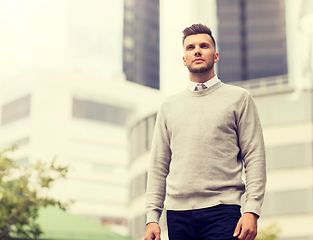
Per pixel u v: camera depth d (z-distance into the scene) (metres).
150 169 2.73
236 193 2.44
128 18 127.25
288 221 31.69
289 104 33.03
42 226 10.56
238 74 98.81
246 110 2.57
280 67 98.62
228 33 101.56
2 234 9.30
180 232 2.43
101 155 87.19
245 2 102.94
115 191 86.25
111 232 11.59
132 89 96.12
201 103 2.60
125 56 123.81
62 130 85.94
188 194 2.43
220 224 2.34
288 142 32.59
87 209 81.88
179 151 2.53
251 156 2.52
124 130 91.75
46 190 9.70
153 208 2.63
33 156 83.25
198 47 2.65
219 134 2.50
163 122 2.71
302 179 31.91
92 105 90.50
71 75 90.12
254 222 2.34
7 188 9.38
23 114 87.75
